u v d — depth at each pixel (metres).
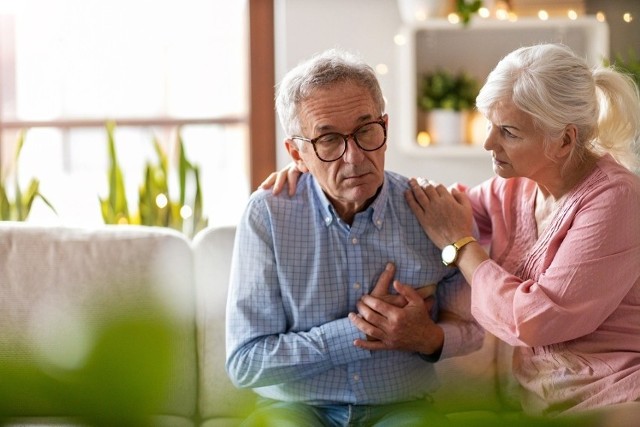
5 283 1.81
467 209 1.62
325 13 3.09
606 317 1.50
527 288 1.50
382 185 1.64
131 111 3.31
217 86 3.30
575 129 1.53
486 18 3.00
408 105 3.02
